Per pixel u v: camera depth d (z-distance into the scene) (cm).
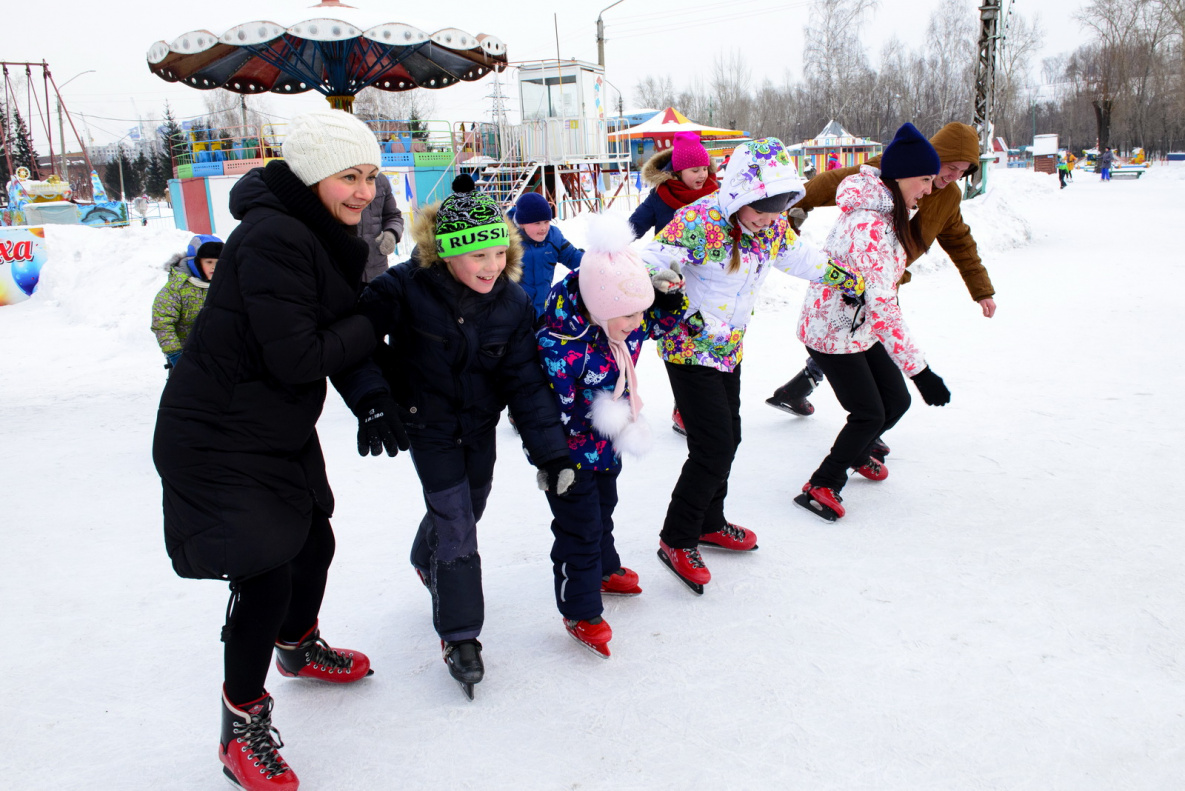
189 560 199
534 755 219
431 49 1266
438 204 236
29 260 1180
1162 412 466
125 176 5172
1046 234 1393
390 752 222
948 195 376
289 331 191
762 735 222
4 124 4106
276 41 1164
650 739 223
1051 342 639
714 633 276
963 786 200
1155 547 317
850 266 334
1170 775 200
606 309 241
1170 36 6059
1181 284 850
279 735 213
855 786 201
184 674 263
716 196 293
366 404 212
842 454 354
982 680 242
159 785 212
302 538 210
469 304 237
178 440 193
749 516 370
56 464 481
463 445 253
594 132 1972
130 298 970
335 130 196
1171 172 4647
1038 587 294
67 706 246
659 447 472
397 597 310
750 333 762
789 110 6969
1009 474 398
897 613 282
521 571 327
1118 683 237
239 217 201
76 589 322
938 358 615
